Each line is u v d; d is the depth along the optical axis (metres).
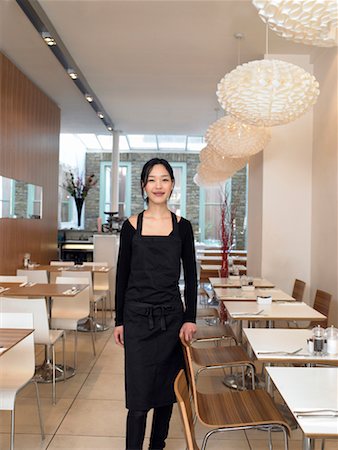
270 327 3.61
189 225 2.39
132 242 2.29
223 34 4.97
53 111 7.75
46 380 3.96
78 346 5.18
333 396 1.74
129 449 2.21
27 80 6.45
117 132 9.98
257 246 5.91
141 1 4.30
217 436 2.95
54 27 4.87
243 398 2.38
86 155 12.84
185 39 5.13
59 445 2.79
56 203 7.99
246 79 3.16
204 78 6.48
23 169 6.31
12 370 2.76
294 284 5.27
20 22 4.78
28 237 6.56
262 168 5.64
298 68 3.21
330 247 4.81
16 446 2.76
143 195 2.38
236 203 11.68
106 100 7.71
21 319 2.81
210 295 6.93
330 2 2.16
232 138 4.45
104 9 4.47
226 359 3.12
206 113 8.48
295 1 2.19
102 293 6.32
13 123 5.91
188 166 12.76
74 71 5.97
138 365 2.22
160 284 2.25
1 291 4.13
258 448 2.79
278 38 5.04
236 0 4.25
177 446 2.80
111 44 5.31
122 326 2.32
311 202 5.54
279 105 3.27
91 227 12.69
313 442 1.78
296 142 5.58
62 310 4.55
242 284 4.68
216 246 11.82
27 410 3.32
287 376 1.97
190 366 2.07
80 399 3.56
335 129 4.70
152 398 2.23
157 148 12.67
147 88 7.00
